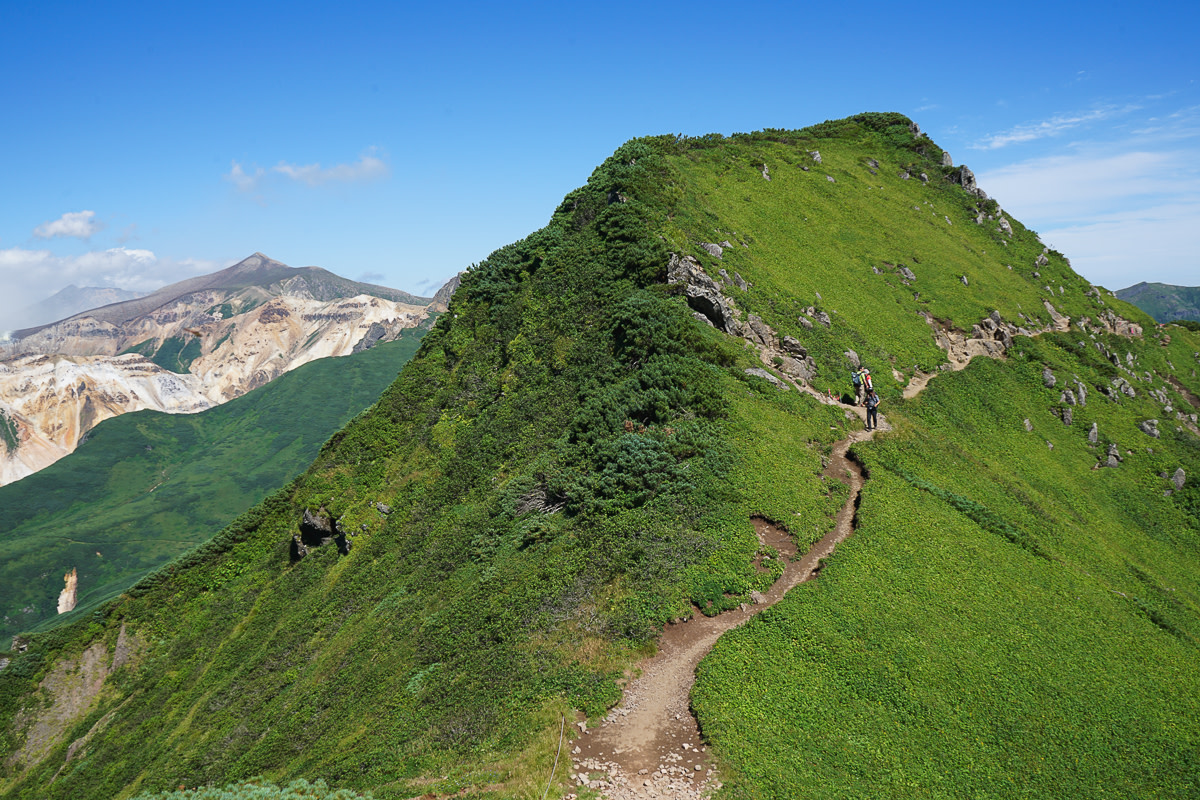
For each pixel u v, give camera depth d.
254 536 75.12
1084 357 78.50
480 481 54.81
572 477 43.38
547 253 71.56
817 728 25.42
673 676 27.67
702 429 44.00
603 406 47.41
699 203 75.62
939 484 48.12
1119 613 39.28
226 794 25.48
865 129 115.38
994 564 38.97
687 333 52.47
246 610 67.81
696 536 35.00
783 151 98.38
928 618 32.53
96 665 69.62
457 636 36.31
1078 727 28.92
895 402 59.88
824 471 44.25
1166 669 34.72
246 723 46.38
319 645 51.25
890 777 24.08
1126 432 70.75
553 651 30.14
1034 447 64.25
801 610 30.73
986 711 28.31
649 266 60.22
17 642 72.00
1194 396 86.31
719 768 22.92
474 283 78.56
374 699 36.12
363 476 68.44
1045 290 89.81
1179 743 29.48
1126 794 26.17
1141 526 60.78
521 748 25.03
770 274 67.75
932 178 104.50
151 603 72.31
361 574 56.41
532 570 37.75
